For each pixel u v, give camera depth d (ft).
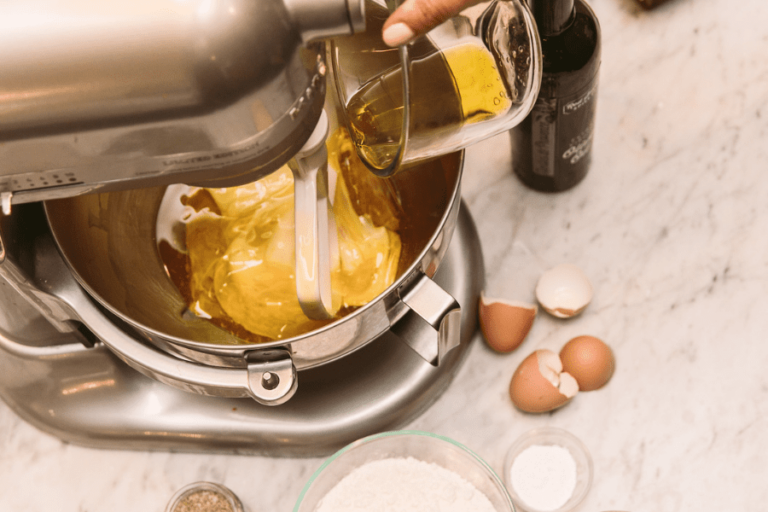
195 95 1.73
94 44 1.68
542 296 2.61
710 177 2.79
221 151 1.83
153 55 1.69
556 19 2.27
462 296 2.57
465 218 2.64
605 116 2.91
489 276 2.74
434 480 2.48
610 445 2.56
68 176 1.89
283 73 1.76
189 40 1.68
